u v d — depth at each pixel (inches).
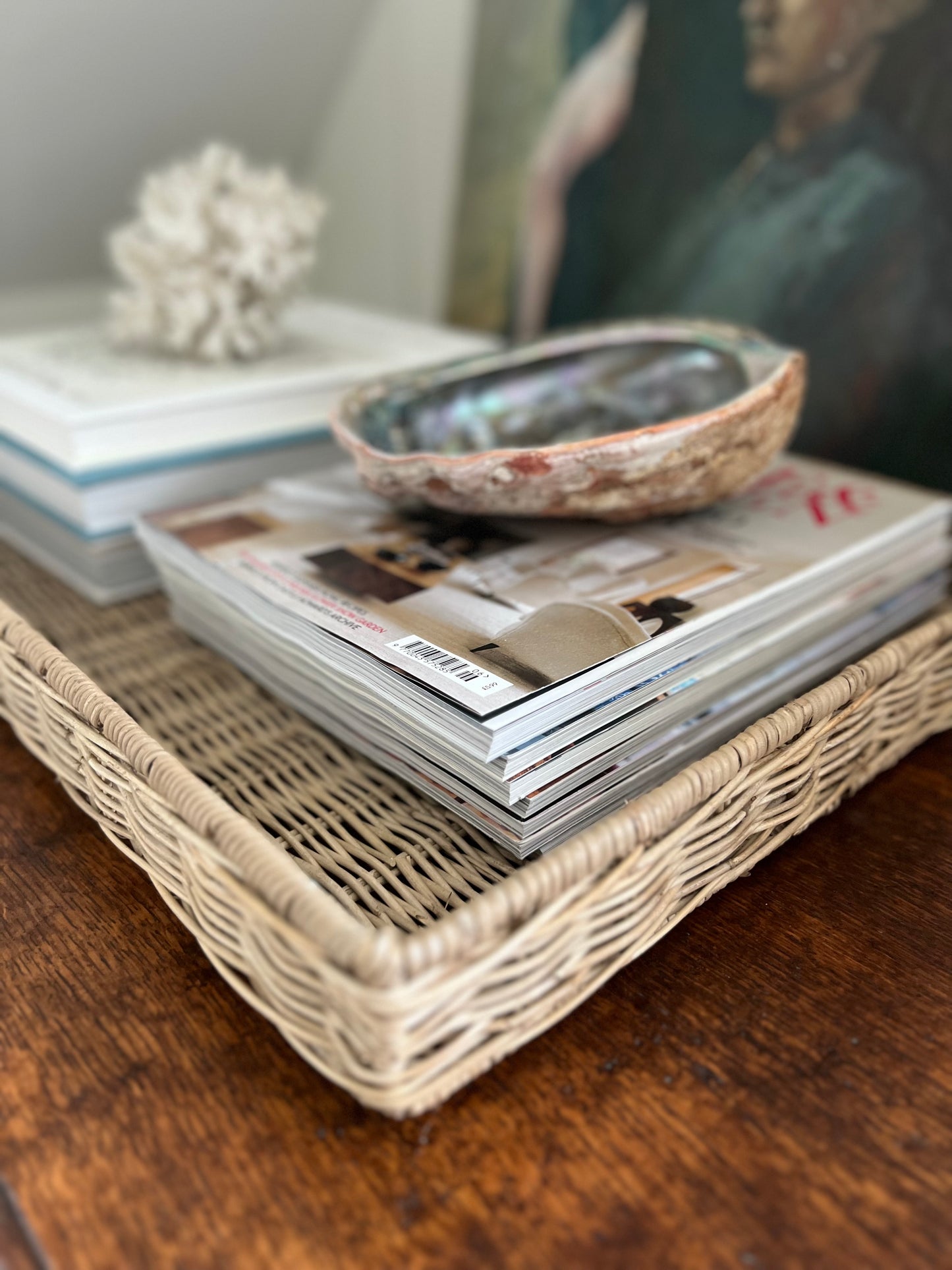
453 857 16.9
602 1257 11.9
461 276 39.7
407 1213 12.4
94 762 17.4
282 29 39.6
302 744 20.1
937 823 19.2
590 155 33.9
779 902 17.2
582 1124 13.5
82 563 25.9
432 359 30.2
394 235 43.6
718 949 16.2
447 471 18.6
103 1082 14.2
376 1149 13.2
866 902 17.2
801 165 28.5
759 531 21.5
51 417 24.1
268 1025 15.1
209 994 15.6
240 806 18.2
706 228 31.0
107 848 18.9
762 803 16.5
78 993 15.6
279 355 30.5
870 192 27.2
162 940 16.6
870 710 18.4
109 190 42.9
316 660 18.2
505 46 35.9
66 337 32.8
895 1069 14.2
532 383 24.5
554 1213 12.4
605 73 32.9
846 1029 14.8
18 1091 14.1
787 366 19.6
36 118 38.1
